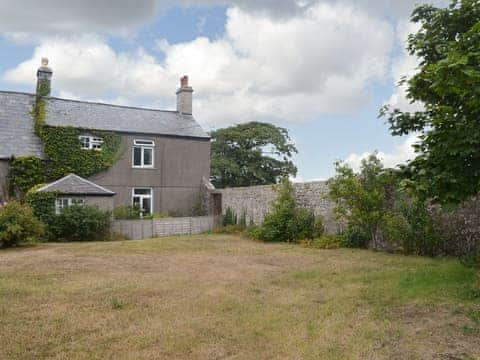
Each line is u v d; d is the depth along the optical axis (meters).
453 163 5.83
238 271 8.88
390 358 4.04
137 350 4.30
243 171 37.91
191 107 25.97
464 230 10.47
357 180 12.77
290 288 7.20
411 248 11.49
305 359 4.09
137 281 7.67
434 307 5.64
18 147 19.08
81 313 5.52
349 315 5.49
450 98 6.36
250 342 4.57
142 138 22.52
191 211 23.81
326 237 13.88
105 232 16.97
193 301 6.22
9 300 6.16
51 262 9.95
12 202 13.73
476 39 5.19
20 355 4.12
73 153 20.22
